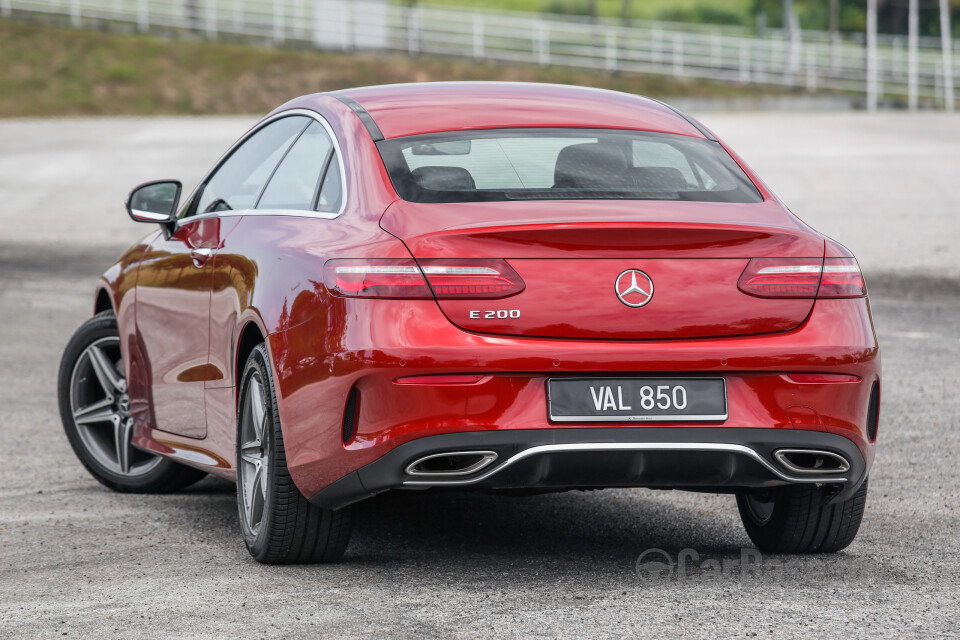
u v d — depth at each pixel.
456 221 8.44
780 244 8.56
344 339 8.29
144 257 11.77
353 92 10.50
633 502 11.70
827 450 8.55
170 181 11.63
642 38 100.06
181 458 10.88
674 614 8.09
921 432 14.68
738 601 8.40
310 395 8.59
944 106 89.69
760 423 8.39
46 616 8.14
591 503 11.65
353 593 8.59
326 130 9.91
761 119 73.81
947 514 11.12
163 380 11.23
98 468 12.34
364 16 98.62
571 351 8.16
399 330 8.15
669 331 8.30
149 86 93.06
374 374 8.15
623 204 8.80
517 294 8.20
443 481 8.28
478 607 8.25
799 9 148.25
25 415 15.82
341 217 9.00
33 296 25.78
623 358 8.20
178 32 101.25
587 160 9.35
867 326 8.72
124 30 101.00
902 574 9.16
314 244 8.91
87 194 43.88
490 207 8.65
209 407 10.37
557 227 8.17
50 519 10.98
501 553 9.74
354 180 9.13
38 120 83.69
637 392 8.27
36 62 95.12
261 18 104.56
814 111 85.38
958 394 16.84
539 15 122.44
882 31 140.62
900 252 31.14
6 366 19.14
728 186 9.36
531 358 8.14
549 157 9.34
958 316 23.09
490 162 9.20
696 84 92.56
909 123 70.50
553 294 8.21
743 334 8.41
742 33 121.62
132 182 46.78
